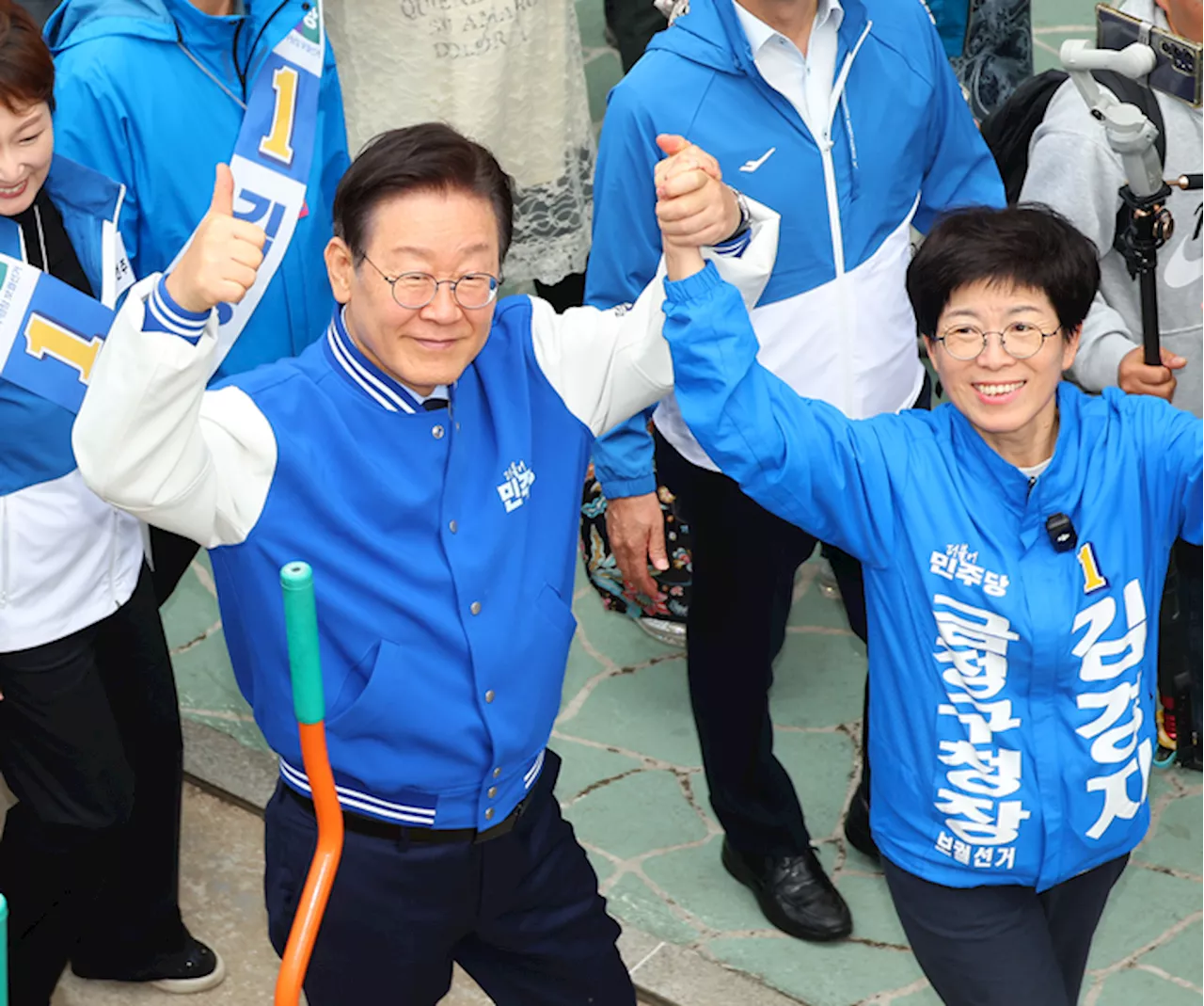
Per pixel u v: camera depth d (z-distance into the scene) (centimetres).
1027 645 248
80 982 377
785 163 321
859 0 320
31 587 305
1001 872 260
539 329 252
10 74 274
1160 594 263
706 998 364
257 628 240
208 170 333
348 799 252
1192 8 321
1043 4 745
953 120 342
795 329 333
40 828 325
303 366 237
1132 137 299
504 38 454
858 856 402
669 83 317
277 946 267
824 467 249
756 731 365
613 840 412
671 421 343
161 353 207
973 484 251
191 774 435
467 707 246
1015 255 239
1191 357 346
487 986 288
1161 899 388
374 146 224
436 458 240
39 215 296
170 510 221
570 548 259
